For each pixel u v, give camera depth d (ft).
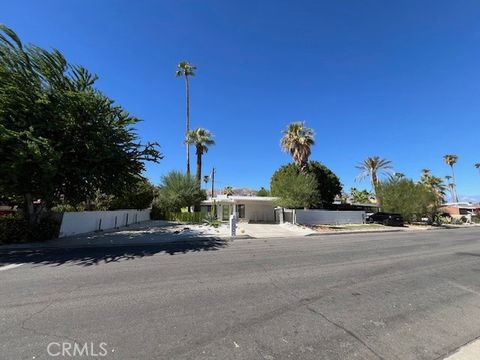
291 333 15.23
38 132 42.24
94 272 27.96
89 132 46.83
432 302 20.58
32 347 13.39
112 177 53.26
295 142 120.88
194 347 13.56
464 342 14.75
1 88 40.27
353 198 226.79
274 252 41.42
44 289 22.24
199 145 145.48
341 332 15.51
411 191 130.41
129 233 66.18
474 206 230.68
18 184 44.19
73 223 62.03
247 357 12.76
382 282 25.67
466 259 38.14
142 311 17.81
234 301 19.88
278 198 102.99
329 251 43.37
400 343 14.51
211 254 38.96
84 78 51.11
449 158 273.75
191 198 125.80
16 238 48.57
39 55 45.57
